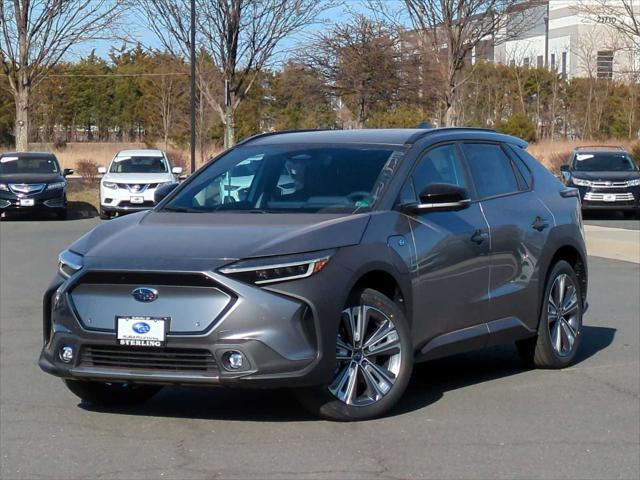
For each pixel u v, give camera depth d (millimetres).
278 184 7145
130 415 6840
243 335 5852
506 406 7055
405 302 6648
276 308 5902
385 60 36531
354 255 6270
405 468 5660
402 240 6660
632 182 24719
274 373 5895
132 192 25703
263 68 33000
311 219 6527
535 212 7965
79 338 6105
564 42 65812
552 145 46812
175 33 28672
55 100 61438
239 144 7816
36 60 31047
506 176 8008
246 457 5859
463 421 6637
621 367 8367
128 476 5555
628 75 49344
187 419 6711
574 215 8477
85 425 6609
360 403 6453
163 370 5996
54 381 7934
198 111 47062
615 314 11031
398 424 6531
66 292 6207
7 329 10344
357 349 6410
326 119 45281
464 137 7777
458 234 7094
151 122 57656
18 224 24375
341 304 6133
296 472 5586
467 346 7238
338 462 5754
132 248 6211
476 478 5500
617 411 6949
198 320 5906
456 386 7668
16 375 8156
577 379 7926
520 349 8219
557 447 6086
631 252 16969
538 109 56438
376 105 37938
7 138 62062
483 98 56031
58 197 25328
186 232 6410
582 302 8586
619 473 5598
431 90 33875
